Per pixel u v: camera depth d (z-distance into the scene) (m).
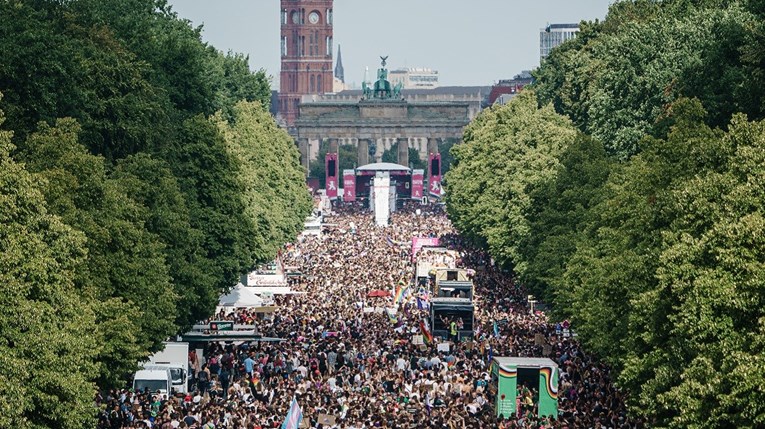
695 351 108.25
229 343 191.88
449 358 180.62
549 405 148.12
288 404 145.50
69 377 109.50
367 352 188.50
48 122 168.50
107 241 142.62
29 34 171.12
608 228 167.62
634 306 121.75
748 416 99.50
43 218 116.44
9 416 103.00
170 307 154.88
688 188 123.25
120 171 173.50
